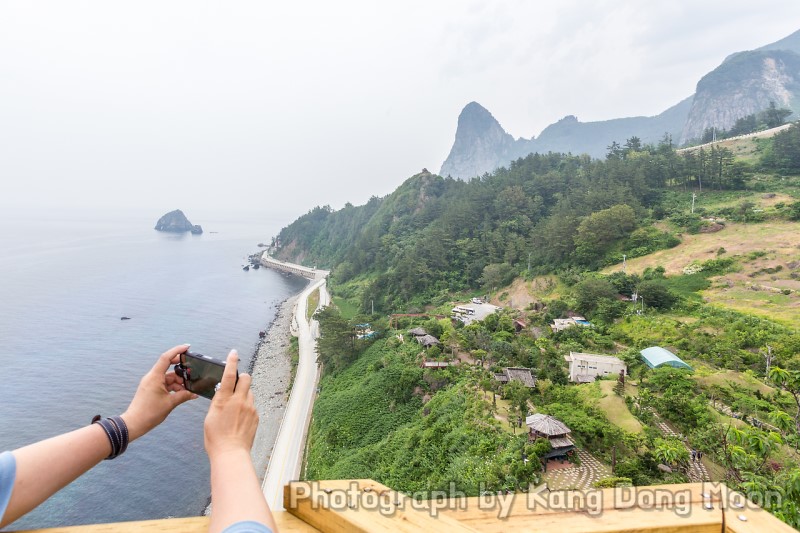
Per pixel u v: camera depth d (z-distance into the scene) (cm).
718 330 3853
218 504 118
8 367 5119
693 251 5722
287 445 3666
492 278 7281
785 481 479
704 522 188
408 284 7862
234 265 14850
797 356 3203
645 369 3284
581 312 5028
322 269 14288
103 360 5438
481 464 2239
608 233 6450
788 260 4931
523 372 3331
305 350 6153
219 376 164
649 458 2098
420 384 3800
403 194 13238
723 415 2495
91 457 143
